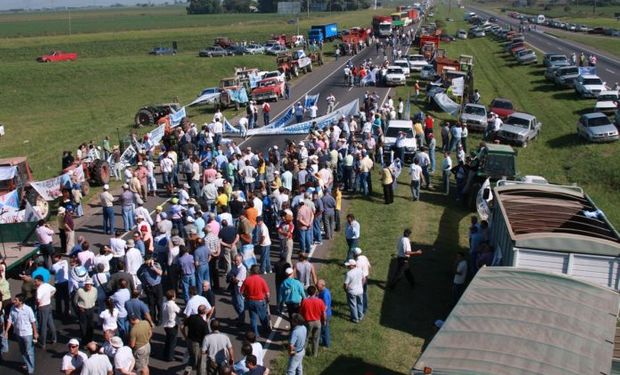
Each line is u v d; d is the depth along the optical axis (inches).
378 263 725.3
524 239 522.6
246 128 1467.8
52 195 949.8
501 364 370.9
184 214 722.2
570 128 1534.2
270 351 533.3
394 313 604.4
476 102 1727.4
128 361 442.0
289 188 875.4
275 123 1510.8
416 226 863.7
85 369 429.1
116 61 2947.8
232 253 654.5
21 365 536.1
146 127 1731.1
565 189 692.1
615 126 1449.3
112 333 475.2
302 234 725.3
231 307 622.5
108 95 2481.5
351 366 507.2
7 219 807.7
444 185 1031.6
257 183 932.6
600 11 7450.8
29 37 4635.8
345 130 1239.5
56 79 2635.3
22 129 1879.9
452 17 6983.3
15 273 724.7
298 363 466.3
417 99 1884.8
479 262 619.5
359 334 560.7
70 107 2288.4
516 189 689.0
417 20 5477.4
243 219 667.4
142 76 2748.5
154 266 578.6
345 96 1991.9
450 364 374.0
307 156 986.1
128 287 526.9
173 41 3988.7
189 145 1146.7
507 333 402.3
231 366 418.3
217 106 1867.6
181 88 2576.3
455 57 3002.0
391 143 1204.5
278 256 754.2
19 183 917.8
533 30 4687.5
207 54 3171.8
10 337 593.9
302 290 537.6
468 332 406.9
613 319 422.6
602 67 2503.7
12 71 2659.9
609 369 370.0
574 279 469.4
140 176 986.7
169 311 514.6
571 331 404.5
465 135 1293.1
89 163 1125.7
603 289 460.4
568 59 2598.4
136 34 4694.9
